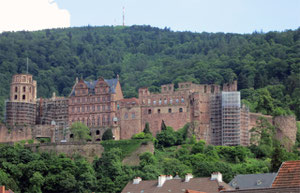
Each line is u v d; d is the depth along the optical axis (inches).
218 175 7623.0
